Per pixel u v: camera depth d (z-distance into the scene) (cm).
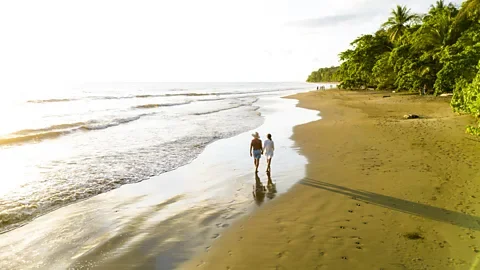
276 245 570
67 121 2350
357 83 6384
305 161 1145
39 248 594
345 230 611
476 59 2161
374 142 1366
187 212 747
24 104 3919
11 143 1577
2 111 3119
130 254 562
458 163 973
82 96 5538
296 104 3878
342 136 1558
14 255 569
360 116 2322
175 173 1083
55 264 539
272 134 1745
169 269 512
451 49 2983
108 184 972
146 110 3259
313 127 1908
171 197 857
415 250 525
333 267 490
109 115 2755
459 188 774
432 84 3650
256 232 627
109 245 596
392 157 1104
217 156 1312
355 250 536
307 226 638
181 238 618
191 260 536
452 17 3591
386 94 4391
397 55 4050
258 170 1082
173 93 7256
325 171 1005
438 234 572
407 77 3788
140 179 1022
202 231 645
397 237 572
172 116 2719
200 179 1012
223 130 1953
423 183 827
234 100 4925
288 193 838
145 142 1600
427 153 1119
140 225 683
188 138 1694
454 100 1738
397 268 479
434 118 1906
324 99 4434
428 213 658
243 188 906
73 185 962
